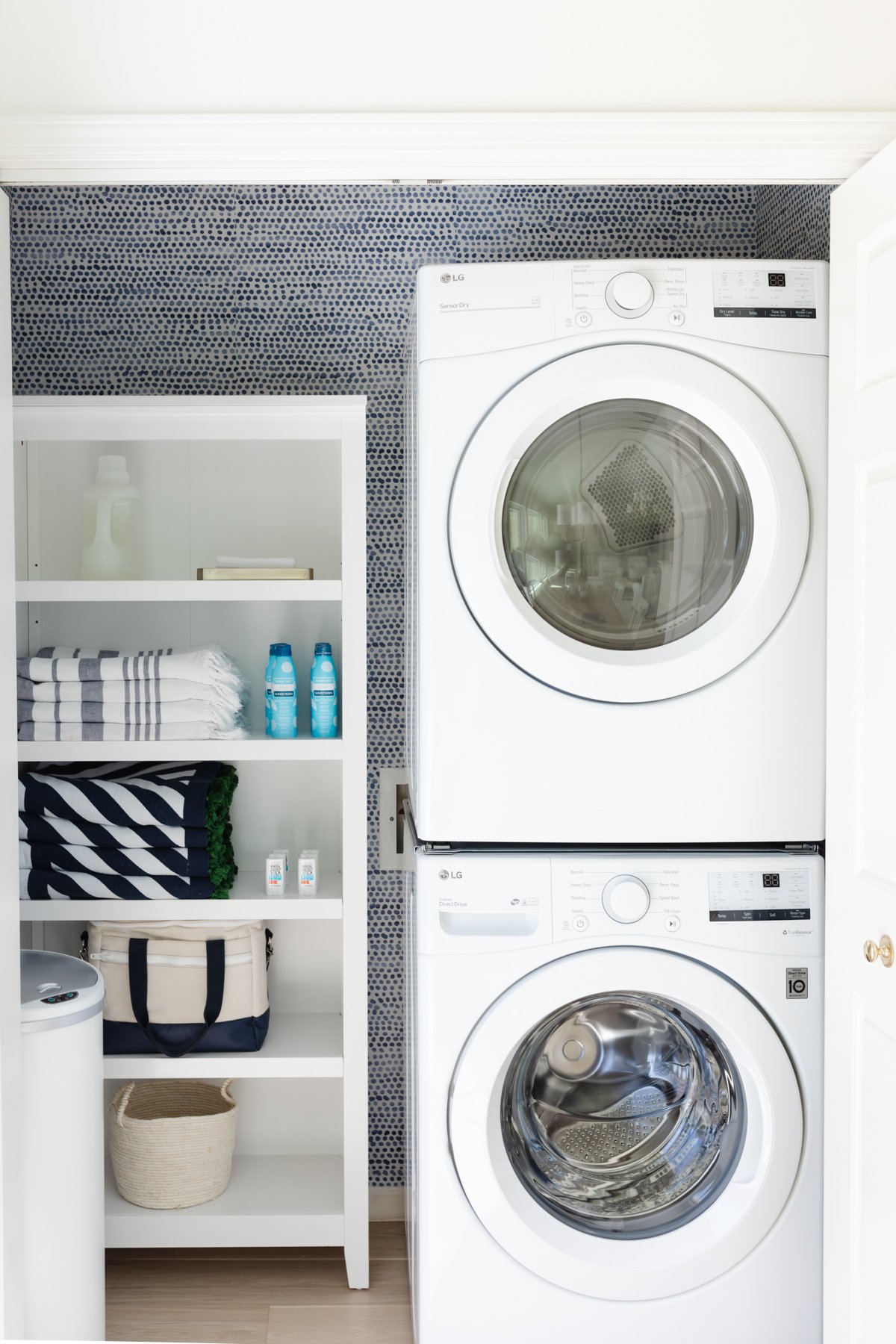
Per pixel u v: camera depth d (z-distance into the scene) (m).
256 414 2.00
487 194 2.30
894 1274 1.29
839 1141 1.44
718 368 1.50
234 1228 2.04
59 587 1.98
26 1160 1.62
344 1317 1.96
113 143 1.36
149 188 2.28
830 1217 1.47
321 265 2.29
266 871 2.22
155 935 2.07
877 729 1.35
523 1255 1.50
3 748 1.40
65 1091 1.65
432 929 1.50
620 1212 1.57
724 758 1.53
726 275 1.51
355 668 2.01
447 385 1.50
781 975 1.52
